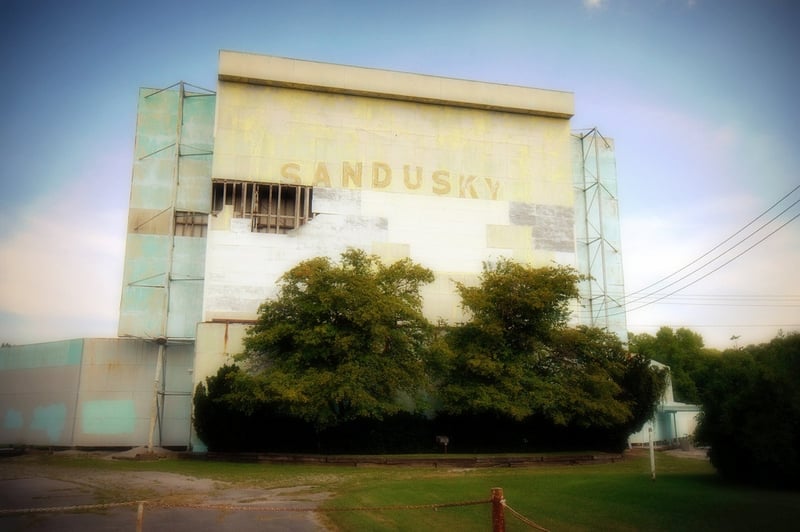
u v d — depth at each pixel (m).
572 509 17.03
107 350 45.06
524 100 53.97
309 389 33.03
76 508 11.78
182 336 47.59
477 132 52.91
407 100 51.94
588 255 57.00
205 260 47.38
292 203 48.66
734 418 21.38
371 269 43.34
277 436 37.28
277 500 19.59
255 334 38.03
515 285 40.25
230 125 48.50
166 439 44.53
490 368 36.97
